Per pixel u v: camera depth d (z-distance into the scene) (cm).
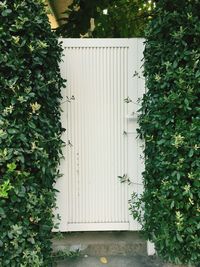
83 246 348
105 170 346
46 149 284
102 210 350
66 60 336
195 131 272
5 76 256
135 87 337
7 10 246
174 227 285
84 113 340
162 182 290
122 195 349
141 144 341
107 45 335
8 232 253
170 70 277
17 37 250
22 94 256
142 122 309
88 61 337
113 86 338
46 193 281
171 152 281
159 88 289
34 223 269
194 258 284
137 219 333
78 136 342
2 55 248
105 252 337
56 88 307
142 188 344
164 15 280
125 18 568
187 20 275
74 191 347
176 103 276
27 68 263
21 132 253
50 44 281
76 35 512
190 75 273
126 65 337
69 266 311
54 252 333
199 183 274
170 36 281
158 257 325
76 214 349
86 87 338
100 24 559
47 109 288
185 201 283
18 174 254
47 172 280
